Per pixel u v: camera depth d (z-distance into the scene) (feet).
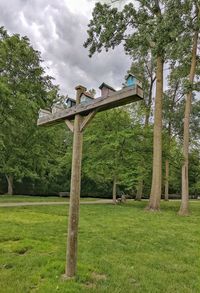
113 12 56.03
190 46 51.16
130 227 32.24
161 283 15.14
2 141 55.01
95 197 94.73
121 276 15.75
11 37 65.57
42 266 16.81
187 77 56.44
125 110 64.28
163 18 48.29
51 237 24.49
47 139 71.46
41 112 20.29
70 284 14.17
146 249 22.18
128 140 61.41
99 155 62.18
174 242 25.26
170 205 69.00
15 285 14.01
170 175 96.02
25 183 90.22
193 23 50.03
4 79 57.21
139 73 80.64
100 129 62.69
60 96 78.33
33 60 71.31
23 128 62.85
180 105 93.45
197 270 17.66
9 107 56.90
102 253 20.26
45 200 66.18
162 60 55.72
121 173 62.18
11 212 41.37
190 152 104.58
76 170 16.37
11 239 23.58
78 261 18.01
